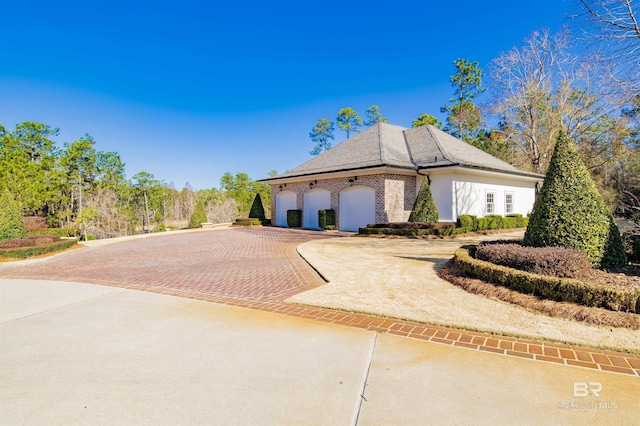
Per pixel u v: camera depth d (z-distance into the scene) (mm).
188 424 2426
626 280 5031
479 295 5684
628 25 9922
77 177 32531
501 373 3180
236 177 49188
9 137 32031
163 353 3703
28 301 6070
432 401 2703
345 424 2412
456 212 17734
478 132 40375
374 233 16000
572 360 3445
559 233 6160
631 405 2629
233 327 4543
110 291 6734
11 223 14203
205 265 9617
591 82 23312
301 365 3379
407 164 18328
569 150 6410
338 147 24516
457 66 42938
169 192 43750
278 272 8281
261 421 2457
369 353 3658
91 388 2963
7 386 3020
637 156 18828
